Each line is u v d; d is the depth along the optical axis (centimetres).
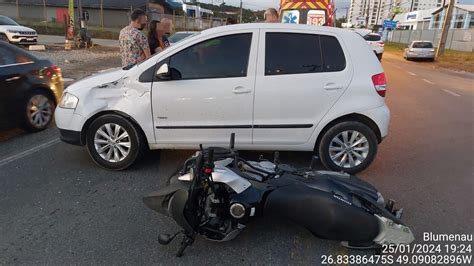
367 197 317
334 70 443
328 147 459
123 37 590
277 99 437
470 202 401
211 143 453
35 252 302
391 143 610
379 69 455
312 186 321
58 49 2148
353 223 294
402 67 2106
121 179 443
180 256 299
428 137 650
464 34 3581
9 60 589
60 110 464
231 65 438
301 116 445
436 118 804
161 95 439
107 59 1764
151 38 702
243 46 438
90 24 4384
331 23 1025
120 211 369
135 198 396
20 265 286
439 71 1969
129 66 482
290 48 440
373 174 475
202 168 289
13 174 450
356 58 448
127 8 4412
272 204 310
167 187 320
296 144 457
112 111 452
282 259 301
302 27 446
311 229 308
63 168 472
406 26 6519
